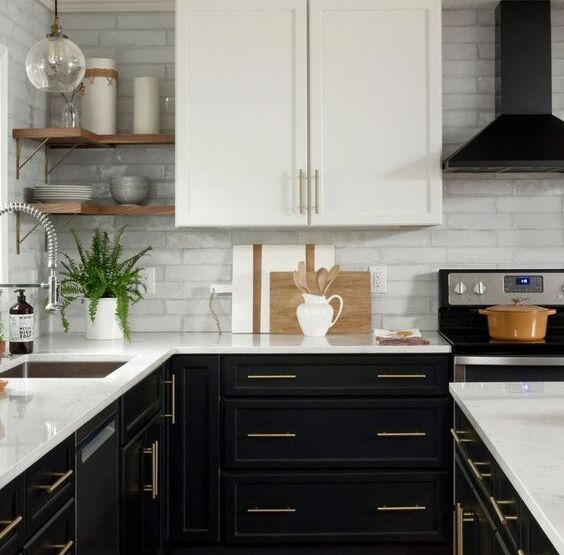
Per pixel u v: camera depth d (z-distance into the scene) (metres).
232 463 3.69
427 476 3.67
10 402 2.33
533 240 4.23
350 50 3.86
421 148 3.86
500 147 3.81
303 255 4.23
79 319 4.29
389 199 3.87
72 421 2.08
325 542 3.70
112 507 2.59
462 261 4.25
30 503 1.83
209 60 3.86
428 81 3.86
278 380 3.67
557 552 1.34
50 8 4.17
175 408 3.67
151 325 4.29
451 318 4.19
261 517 3.70
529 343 3.69
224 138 3.87
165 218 4.27
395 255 4.25
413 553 3.72
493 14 4.21
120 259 4.27
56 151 4.23
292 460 3.69
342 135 3.86
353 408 3.67
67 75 2.66
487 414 2.13
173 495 3.68
